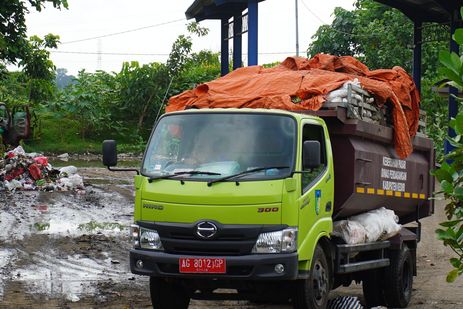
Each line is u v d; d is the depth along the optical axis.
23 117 26.89
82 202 19.86
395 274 11.09
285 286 9.00
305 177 8.93
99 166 31.59
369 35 39.56
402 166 11.65
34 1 26.02
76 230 15.85
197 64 51.59
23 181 21.88
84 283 11.58
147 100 43.81
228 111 9.16
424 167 12.61
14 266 12.52
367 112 10.53
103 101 44.12
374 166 10.62
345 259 10.02
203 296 9.33
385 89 10.88
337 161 9.98
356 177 9.98
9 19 26.33
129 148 40.31
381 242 10.83
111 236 15.39
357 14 44.00
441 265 14.69
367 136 10.44
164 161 9.02
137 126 43.62
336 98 9.86
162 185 8.78
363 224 10.51
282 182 8.55
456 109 24.81
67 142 40.62
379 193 10.83
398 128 11.22
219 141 8.98
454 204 6.44
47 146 39.44
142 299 10.69
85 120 41.84
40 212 17.91
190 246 8.58
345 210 10.09
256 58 24.66
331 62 11.21
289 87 10.20
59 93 43.72
